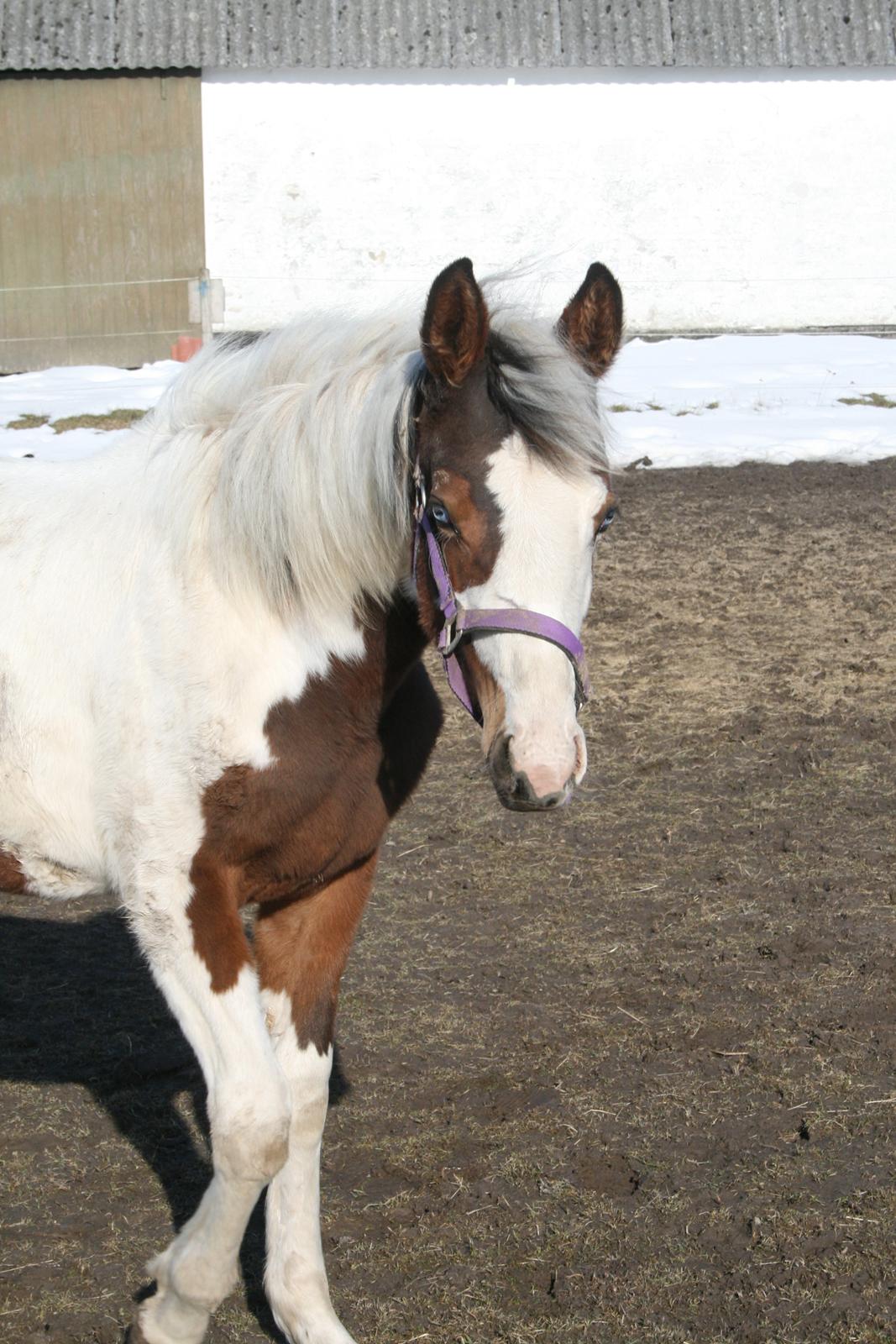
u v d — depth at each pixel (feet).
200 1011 8.38
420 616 8.42
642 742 20.12
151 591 8.81
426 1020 12.96
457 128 60.70
